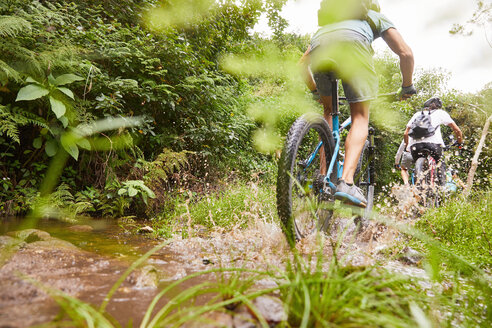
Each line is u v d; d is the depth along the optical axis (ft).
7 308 2.89
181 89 15.08
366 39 7.53
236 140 19.92
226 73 21.07
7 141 11.05
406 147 19.74
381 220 4.59
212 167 16.93
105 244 6.89
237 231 7.93
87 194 11.28
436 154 17.28
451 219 9.96
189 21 18.70
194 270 5.08
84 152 11.99
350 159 7.34
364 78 7.54
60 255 5.13
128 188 11.70
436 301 3.56
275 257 5.92
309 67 8.94
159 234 8.36
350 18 7.70
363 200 7.61
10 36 9.95
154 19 16.43
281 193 6.76
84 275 4.26
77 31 11.97
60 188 10.62
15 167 11.03
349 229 9.25
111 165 12.32
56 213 10.12
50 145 10.71
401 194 7.54
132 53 13.20
